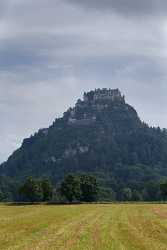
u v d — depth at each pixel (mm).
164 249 46281
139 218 97125
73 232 63062
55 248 45688
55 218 95812
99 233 61906
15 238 54719
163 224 79562
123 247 46906
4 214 113812
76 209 143000
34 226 73375
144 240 53469
